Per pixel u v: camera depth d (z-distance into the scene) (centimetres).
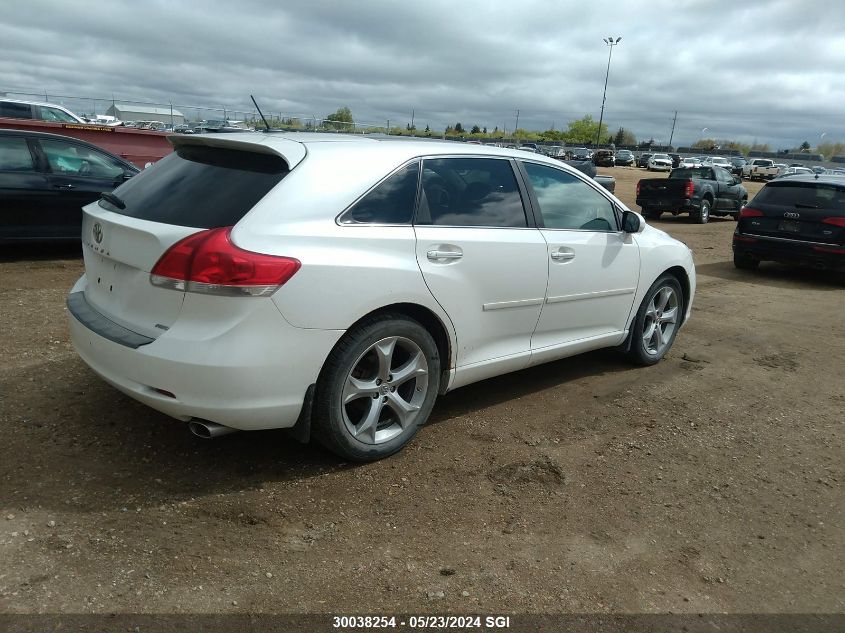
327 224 321
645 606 262
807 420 466
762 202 1066
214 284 291
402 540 294
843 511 345
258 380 299
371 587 262
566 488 348
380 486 337
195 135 354
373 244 333
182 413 302
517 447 391
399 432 365
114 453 348
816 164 8781
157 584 253
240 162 338
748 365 585
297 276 302
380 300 332
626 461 384
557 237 437
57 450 346
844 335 715
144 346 302
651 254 520
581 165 2783
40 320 564
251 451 362
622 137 12388
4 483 312
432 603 255
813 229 1003
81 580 252
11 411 385
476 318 389
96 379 439
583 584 273
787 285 1017
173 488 321
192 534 286
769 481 372
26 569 255
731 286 986
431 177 374
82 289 379
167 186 342
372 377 350
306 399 318
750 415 468
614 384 511
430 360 368
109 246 334
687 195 1914
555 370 537
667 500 344
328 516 307
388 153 358
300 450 367
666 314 563
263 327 297
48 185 819
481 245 383
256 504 312
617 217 501
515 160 428
